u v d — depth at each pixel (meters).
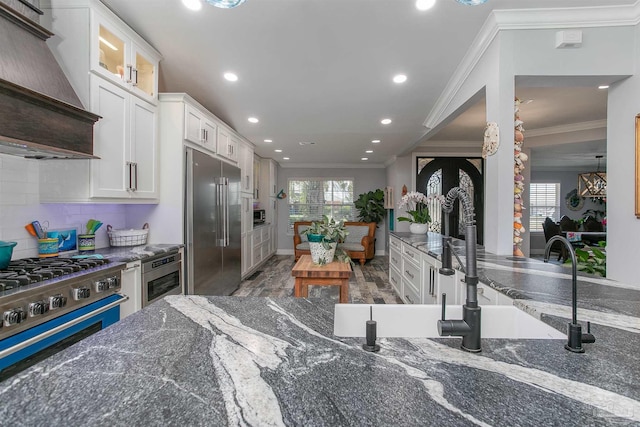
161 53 2.43
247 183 5.05
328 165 7.81
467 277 0.79
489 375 0.65
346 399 0.56
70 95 1.77
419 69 2.59
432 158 6.25
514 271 1.64
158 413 0.52
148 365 0.69
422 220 4.25
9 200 1.87
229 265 3.87
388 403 0.55
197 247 2.96
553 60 2.00
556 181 8.34
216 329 0.90
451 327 0.76
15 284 1.38
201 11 1.91
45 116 1.59
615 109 2.09
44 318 1.44
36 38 1.70
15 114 1.45
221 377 0.64
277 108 3.55
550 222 6.54
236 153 4.39
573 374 0.66
